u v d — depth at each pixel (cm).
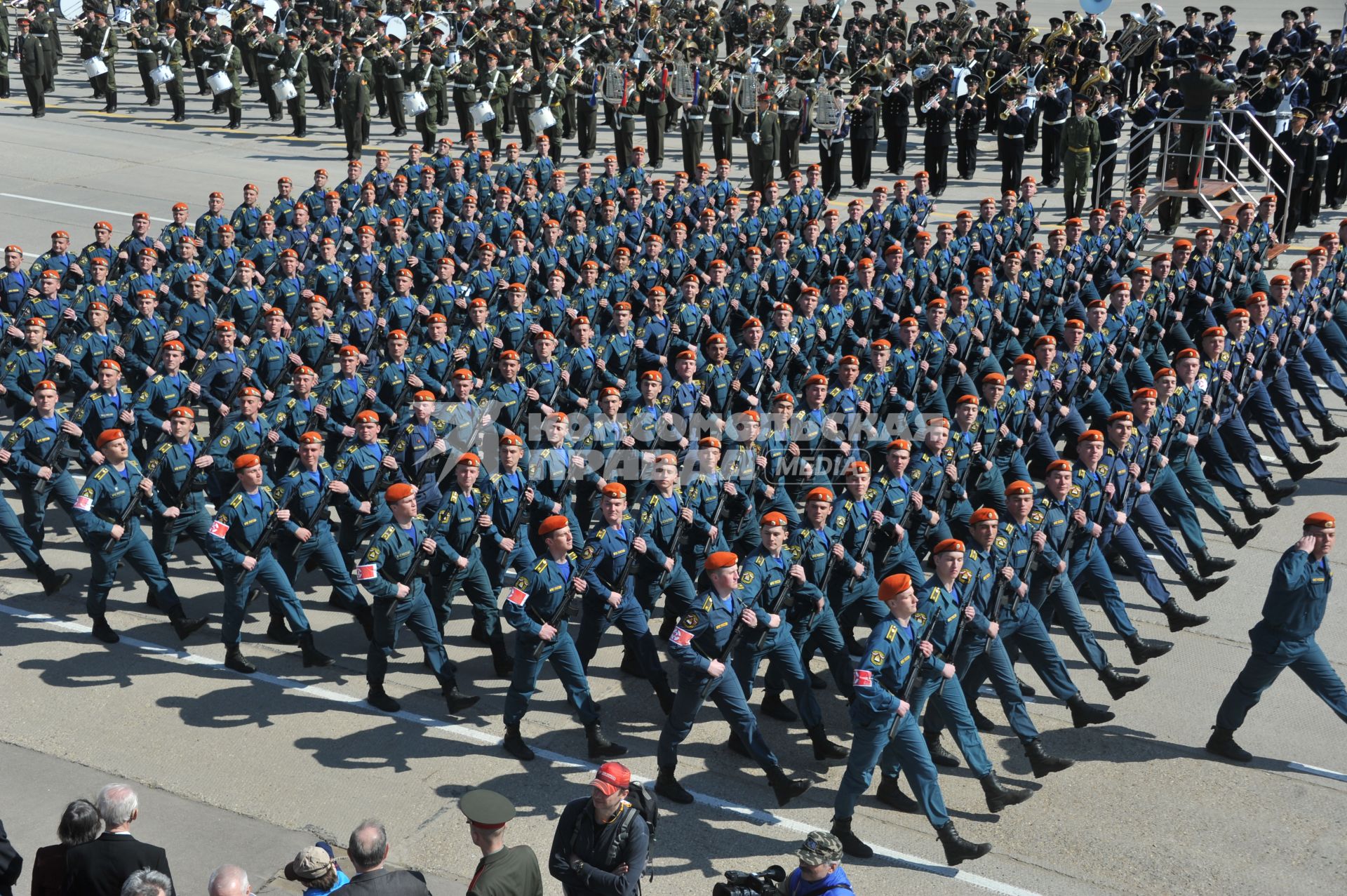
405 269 1697
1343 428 1645
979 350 1633
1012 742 1047
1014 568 993
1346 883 862
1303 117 2277
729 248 1989
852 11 4362
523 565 1148
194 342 1661
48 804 943
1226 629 1220
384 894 654
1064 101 2581
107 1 3662
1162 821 931
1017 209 1972
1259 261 1791
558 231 1917
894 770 950
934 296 1825
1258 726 1060
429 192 2112
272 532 1109
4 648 1174
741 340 1742
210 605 1268
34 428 1252
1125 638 1120
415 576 1040
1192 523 1283
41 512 1262
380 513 1240
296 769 996
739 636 934
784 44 3309
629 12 3581
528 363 1518
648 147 2920
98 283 1689
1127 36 3047
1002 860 891
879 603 1094
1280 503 1485
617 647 1213
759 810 952
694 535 1154
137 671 1140
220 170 2853
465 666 1169
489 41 2934
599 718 1038
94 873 687
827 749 1013
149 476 1191
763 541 976
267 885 860
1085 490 1133
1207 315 1755
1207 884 861
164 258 1906
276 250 1895
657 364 1625
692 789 978
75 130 3234
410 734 1050
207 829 920
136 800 729
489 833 682
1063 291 1802
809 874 689
